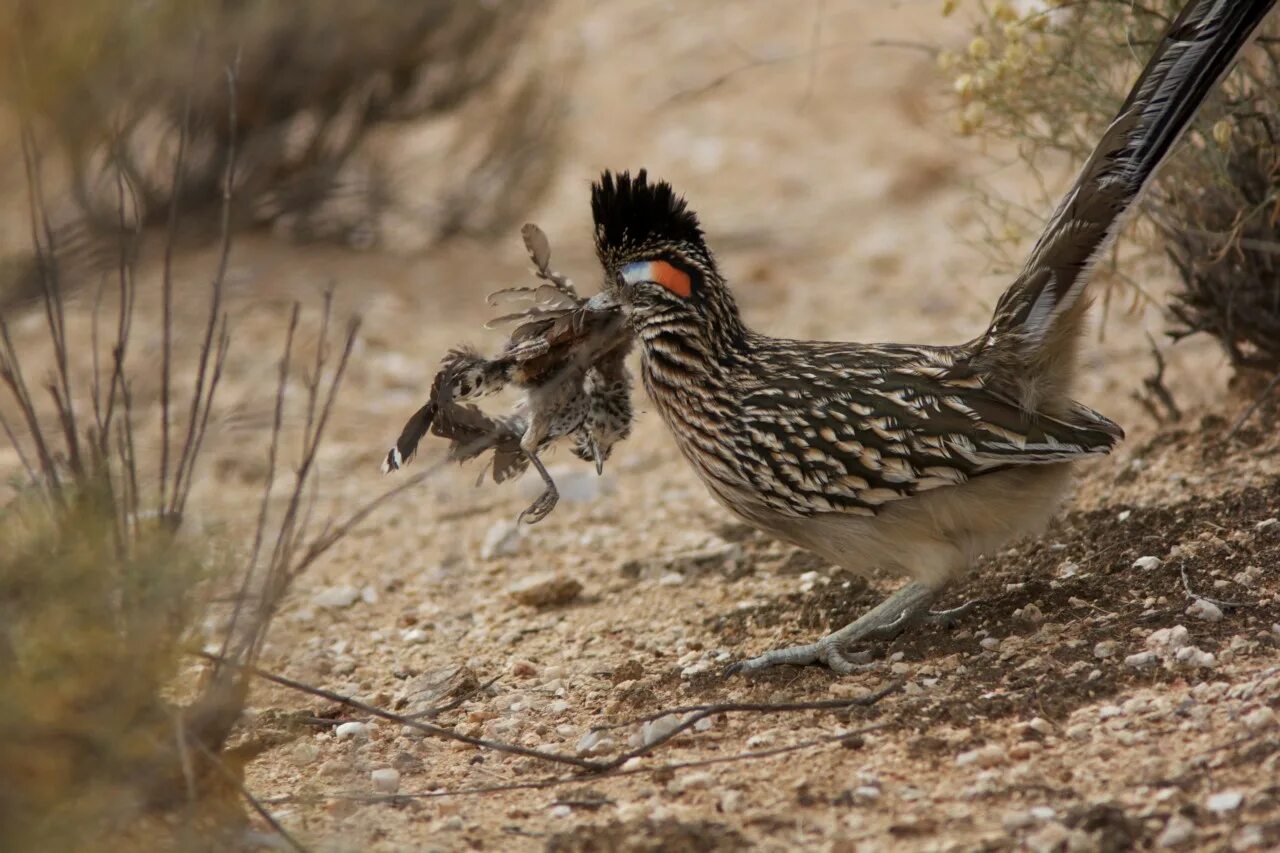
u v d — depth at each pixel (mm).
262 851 7754
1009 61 11445
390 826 8188
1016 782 7781
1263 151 11578
